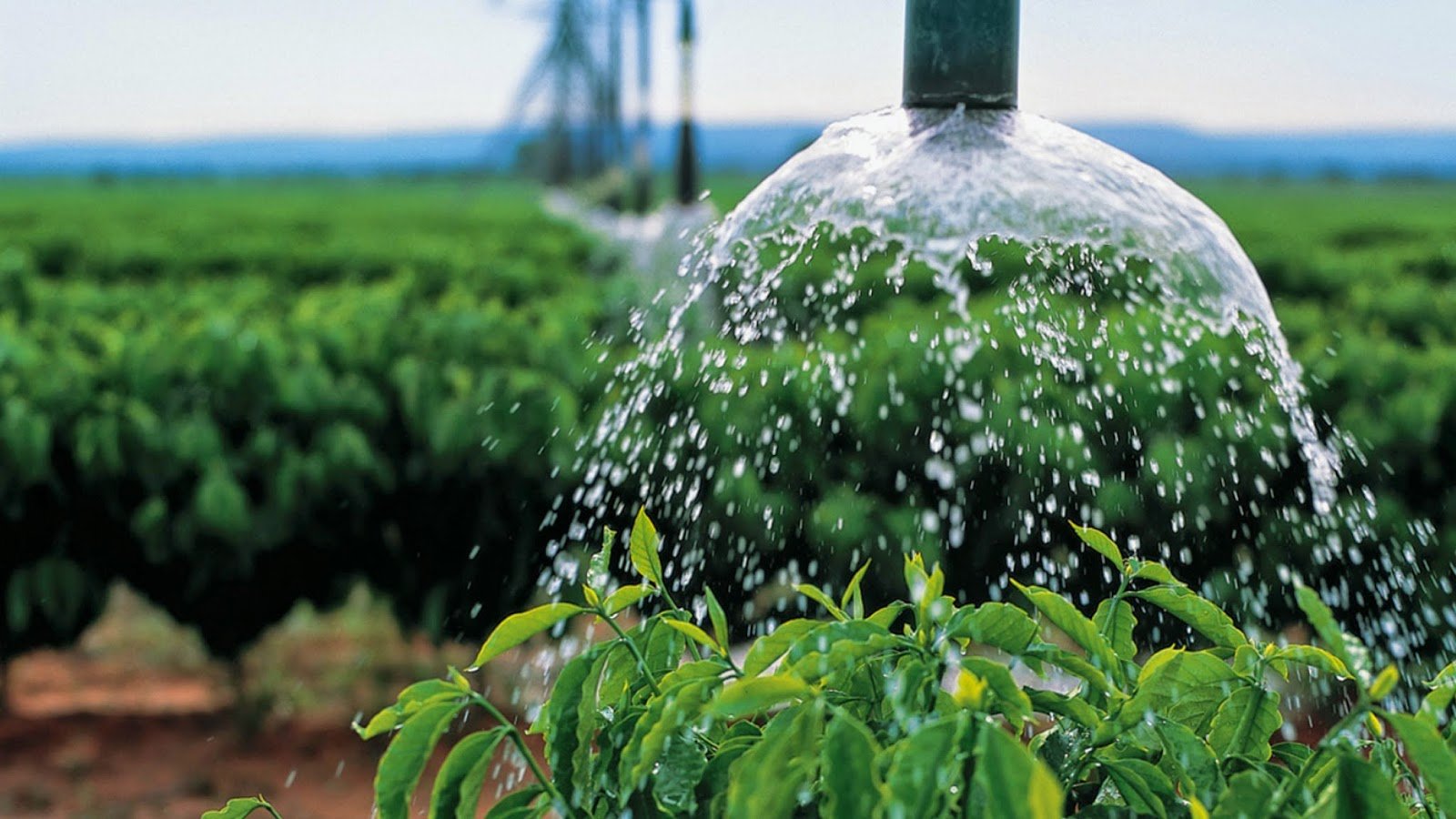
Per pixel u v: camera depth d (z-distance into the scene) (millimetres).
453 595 4996
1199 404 4562
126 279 21859
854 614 1525
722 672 1471
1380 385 4828
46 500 4832
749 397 4645
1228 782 1461
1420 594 4707
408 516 4918
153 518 4805
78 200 71062
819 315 5723
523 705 5250
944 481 4648
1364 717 1386
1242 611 4688
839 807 1172
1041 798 1070
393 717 1429
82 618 5035
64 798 4801
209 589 5027
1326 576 4703
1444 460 4656
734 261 2357
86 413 4828
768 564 4707
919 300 6301
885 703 1471
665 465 4652
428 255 19000
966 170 1923
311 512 4875
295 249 21281
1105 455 4605
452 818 1388
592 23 9547
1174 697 1471
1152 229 1926
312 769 5078
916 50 2023
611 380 5059
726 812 1371
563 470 4734
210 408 4895
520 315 5707
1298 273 13594
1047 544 4656
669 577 4688
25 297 7172
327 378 4934
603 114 9742
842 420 4652
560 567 4781
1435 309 6988
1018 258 3105
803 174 2049
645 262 7355
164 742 5324
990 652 4328
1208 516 4562
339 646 6387
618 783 1476
